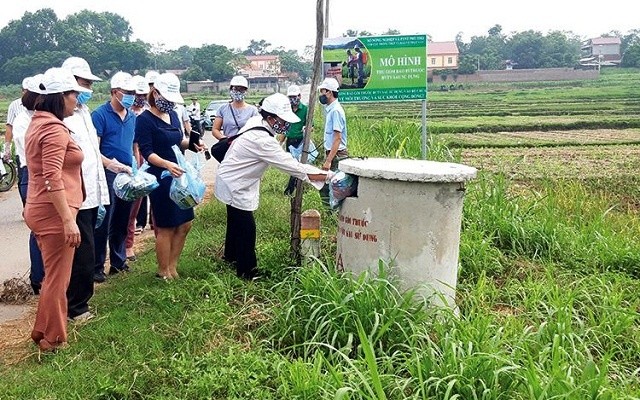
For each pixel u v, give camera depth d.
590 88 79.12
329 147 9.34
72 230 4.89
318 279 5.51
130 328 5.44
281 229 8.48
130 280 6.80
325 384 4.21
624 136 28.30
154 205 6.49
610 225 8.95
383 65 9.05
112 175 6.96
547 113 44.22
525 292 6.39
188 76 92.12
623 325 5.57
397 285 5.52
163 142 6.44
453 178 5.34
